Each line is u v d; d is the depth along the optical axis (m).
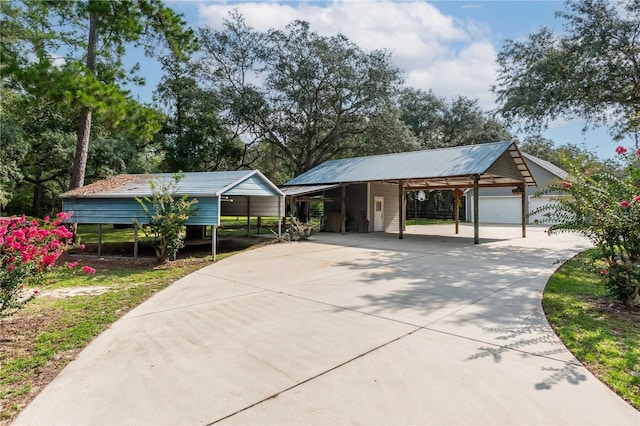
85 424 2.31
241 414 2.40
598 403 2.48
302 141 25.31
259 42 22.28
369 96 21.88
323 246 11.91
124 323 4.35
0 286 3.96
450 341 3.64
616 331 3.86
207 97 22.19
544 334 3.80
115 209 9.92
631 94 11.90
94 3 11.27
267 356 3.32
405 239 14.16
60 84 10.17
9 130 13.72
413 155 16.47
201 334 3.93
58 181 21.61
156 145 25.45
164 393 2.68
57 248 4.63
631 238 4.58
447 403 2.50
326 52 21.16
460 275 7.07
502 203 26.06
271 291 5.89
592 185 4.99
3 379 2.93
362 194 17.84
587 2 11.00
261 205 14.10
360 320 4.35
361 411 2.41
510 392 2.64
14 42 12.34
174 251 9.12
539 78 12.02
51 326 4.23
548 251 10.56
